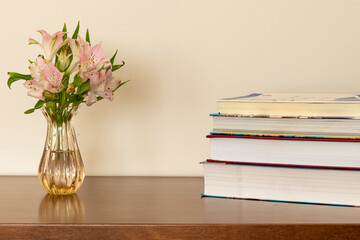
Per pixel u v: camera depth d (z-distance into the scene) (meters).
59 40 1.13
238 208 1.01
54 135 1.17
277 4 1.35
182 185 1.28
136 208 1.04
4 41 1.41
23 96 1.42
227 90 1.38
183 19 1.38
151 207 1.04
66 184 1.16
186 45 1.38
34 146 1.43
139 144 1.42
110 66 1.19
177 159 1.41
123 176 1.41
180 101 1.40
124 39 1.39
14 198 1.14
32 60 1.41
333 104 1.00
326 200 1.02
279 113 1.03
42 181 1.17
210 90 1.39
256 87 1.37
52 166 1.16
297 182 1.03
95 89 1.16
